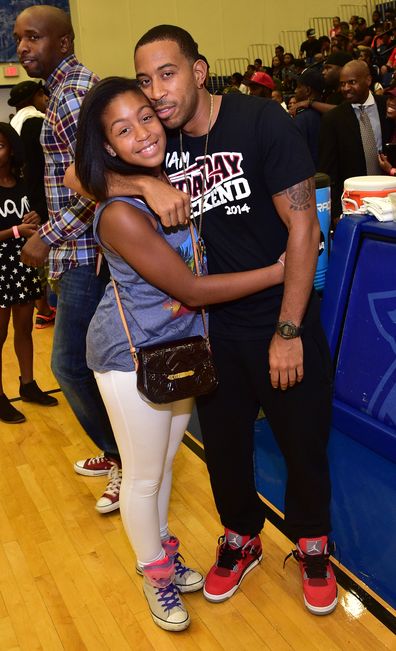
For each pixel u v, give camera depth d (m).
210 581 1.93
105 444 2.43
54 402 3.36
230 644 1.76
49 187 2.16
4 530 2.33
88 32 12.22
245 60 13.66
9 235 3.03
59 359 2.28
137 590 1.99
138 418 1.61
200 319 1.63
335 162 3.61
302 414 1.69
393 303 2.12
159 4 12.66
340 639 1.74
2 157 3.05
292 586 1.95
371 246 2.20
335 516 2.11
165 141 1.45
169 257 1.45
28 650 1.79
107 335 1.57
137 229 1.43
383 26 12.52
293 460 1.75
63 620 1.89
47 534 2.30
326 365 1.71
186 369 1.52
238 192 1.55
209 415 1.79
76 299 2.19
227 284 1.51
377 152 3.57
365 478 2.25
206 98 1.54
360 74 3.48
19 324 3.28
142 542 1.76
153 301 1.52
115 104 1.36
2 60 12.22
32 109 4.59
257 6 13.54
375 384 2.19
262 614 1.85
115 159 1.43
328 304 2.33
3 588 2.04
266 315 1.64
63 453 2.87
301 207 1.50
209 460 1.86
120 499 1.75
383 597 1.85
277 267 1.55
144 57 1.46
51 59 2.17
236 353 1.69
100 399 2.34
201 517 2.33
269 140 1.48
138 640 1.80
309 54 12.86
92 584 2.03
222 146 1.54
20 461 2.82
